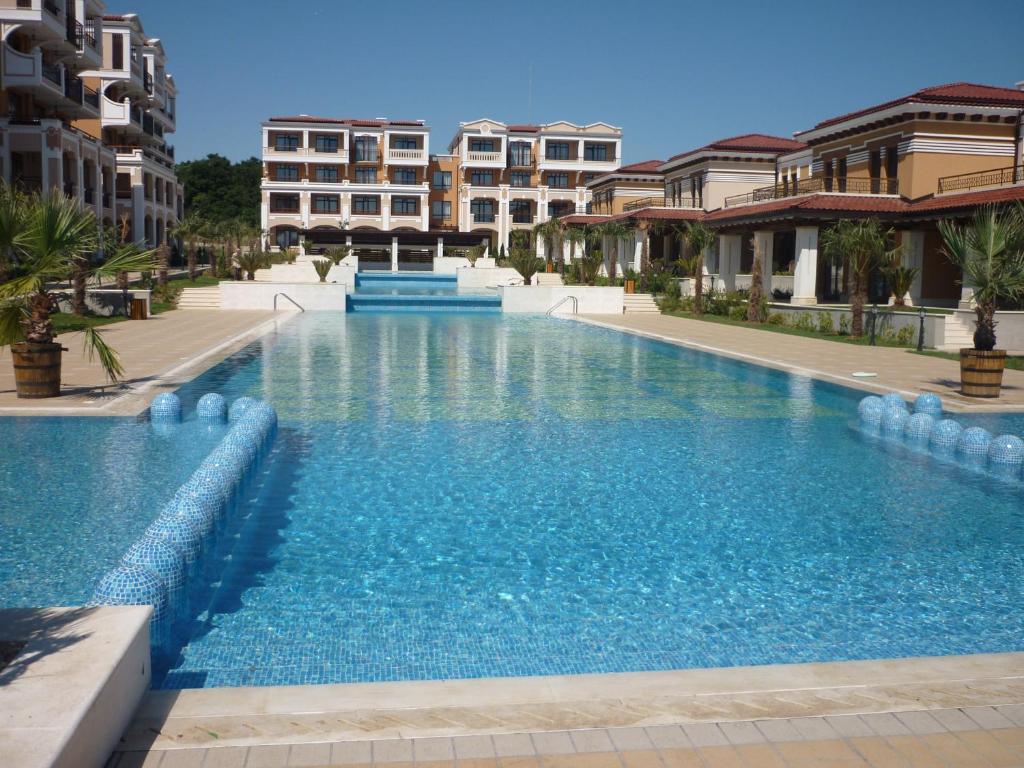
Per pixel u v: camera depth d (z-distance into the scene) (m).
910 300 29.94
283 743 3.24
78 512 7.03
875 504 7.77
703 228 31.03
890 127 30.41
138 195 49.12
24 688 2.98
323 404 12.16
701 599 5.54
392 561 6.18
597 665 4.59
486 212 72.75
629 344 21.09
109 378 13.20
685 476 8.64
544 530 6.92
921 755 3.24
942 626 5.17
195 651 4.69
